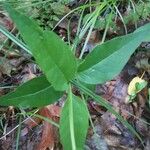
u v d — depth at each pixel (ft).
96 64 0.78
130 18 1.65
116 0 1.65
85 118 0.76
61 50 0.68
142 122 1.40
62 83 0.75
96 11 1.56
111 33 1.64
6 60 1.61
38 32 0.62
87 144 1.33
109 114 1.41
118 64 0.77
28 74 1.57
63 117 0.75
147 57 1.56
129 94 1.45
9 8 0.59
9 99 0.80
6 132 1.42
